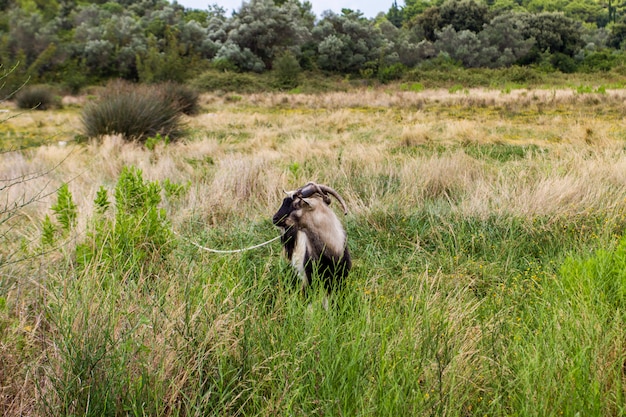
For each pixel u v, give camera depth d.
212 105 27.59
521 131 15.44
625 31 74.38
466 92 27.11
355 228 6.95
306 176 9.07
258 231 6.76
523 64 51.22
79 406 3.08
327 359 3.47
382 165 9.81
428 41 52.97
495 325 4.09
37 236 5.81
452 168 9.02
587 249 5.81
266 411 3.12
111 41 40.34
